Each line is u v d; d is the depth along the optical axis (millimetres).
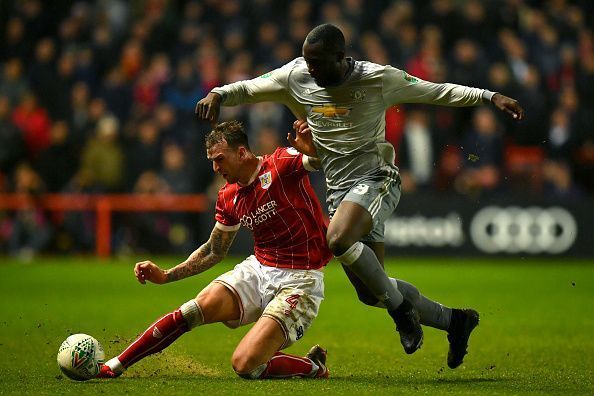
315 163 10648
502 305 19531
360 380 10492
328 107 10602
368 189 10398
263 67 30812
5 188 30844
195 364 11734
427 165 29859
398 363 12227
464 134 30734
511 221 30062
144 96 31047
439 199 29938
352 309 19016
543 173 30703
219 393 9336
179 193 30375
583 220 30125
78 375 10094
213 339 14289
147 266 10781
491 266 28797
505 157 30500
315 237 10758
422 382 10367
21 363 11750
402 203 29922
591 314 18078
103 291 22312
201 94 30500
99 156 30203
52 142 30609
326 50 10258
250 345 10258
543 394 9523
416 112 29516
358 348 13727
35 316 17531
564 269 27922
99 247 30844
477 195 30000
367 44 30500
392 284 10398
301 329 10562
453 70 30375
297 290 10586
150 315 17828
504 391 9688
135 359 10398
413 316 10422
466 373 11281
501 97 10352
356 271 10188
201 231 30578
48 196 30781
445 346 13914
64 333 15062
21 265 29047
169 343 10477
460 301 20234
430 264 29219
